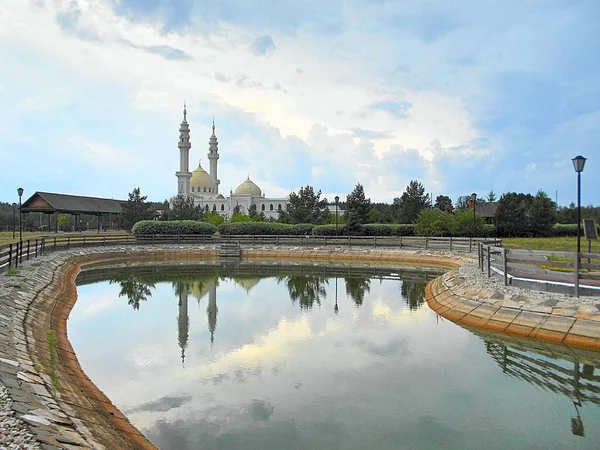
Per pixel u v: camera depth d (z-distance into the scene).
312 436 9.12
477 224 55.03
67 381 10.70
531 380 11.95
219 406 10.52
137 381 12.05
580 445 8.76
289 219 68.31
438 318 18.89
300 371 12.77
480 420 9.82
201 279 31.34
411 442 8.87
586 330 14.43
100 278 31.48
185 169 115.12
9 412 7.08
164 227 53.41
